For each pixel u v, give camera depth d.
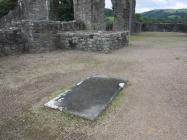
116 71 5.99
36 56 7.95
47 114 3.47
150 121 3.27
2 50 7.86
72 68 6.31
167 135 2.93
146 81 5.08
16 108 3.69
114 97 4.12
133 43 12.28
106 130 3.04
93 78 5.19
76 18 12.32
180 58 7.65
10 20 15.90
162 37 16.11
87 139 2.84
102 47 8.77
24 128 3.08
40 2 14.67
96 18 12.34
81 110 3.52
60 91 4.45
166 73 5.70
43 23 8.70
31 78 5.34
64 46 9.63
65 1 16.28
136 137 2.89
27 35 8.52
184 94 4.26
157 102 3.92
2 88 4.63
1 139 2.82
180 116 3.41
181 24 22.17
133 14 19.92
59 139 2.84
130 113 3.52
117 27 16.59
